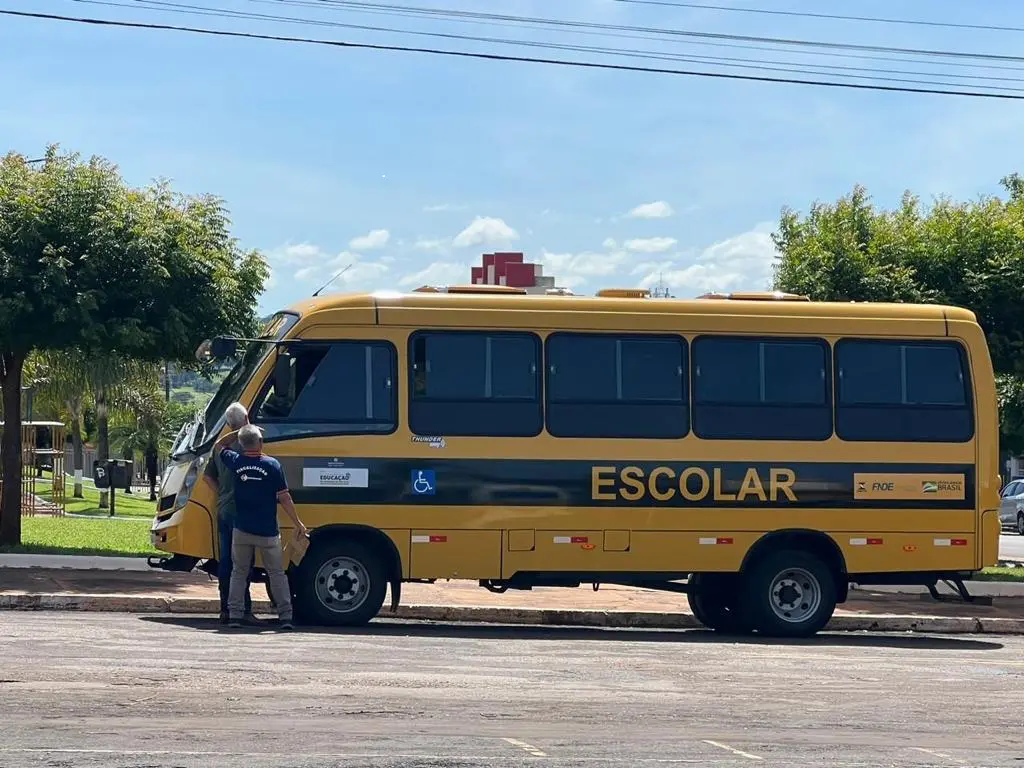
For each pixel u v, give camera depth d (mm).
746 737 8922
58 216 20297
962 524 16141
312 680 10516
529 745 8367
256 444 14250
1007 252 23234
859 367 16062
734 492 15641
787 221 25312
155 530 15461
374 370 15102
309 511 14836
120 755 7691
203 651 11992
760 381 15836
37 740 8016
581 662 12383
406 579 15016
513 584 15406
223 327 21328
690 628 17406
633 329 15609
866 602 19797
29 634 12906
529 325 15398
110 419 69625
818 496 15828
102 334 20281
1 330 20172
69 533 29625
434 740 8414
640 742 8602
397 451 15023
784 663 12945
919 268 23688
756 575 15742
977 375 16312
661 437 15539
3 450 22766
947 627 17828
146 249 20250
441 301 15312
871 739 9039
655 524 15477
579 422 15391
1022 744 9102
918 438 16109
